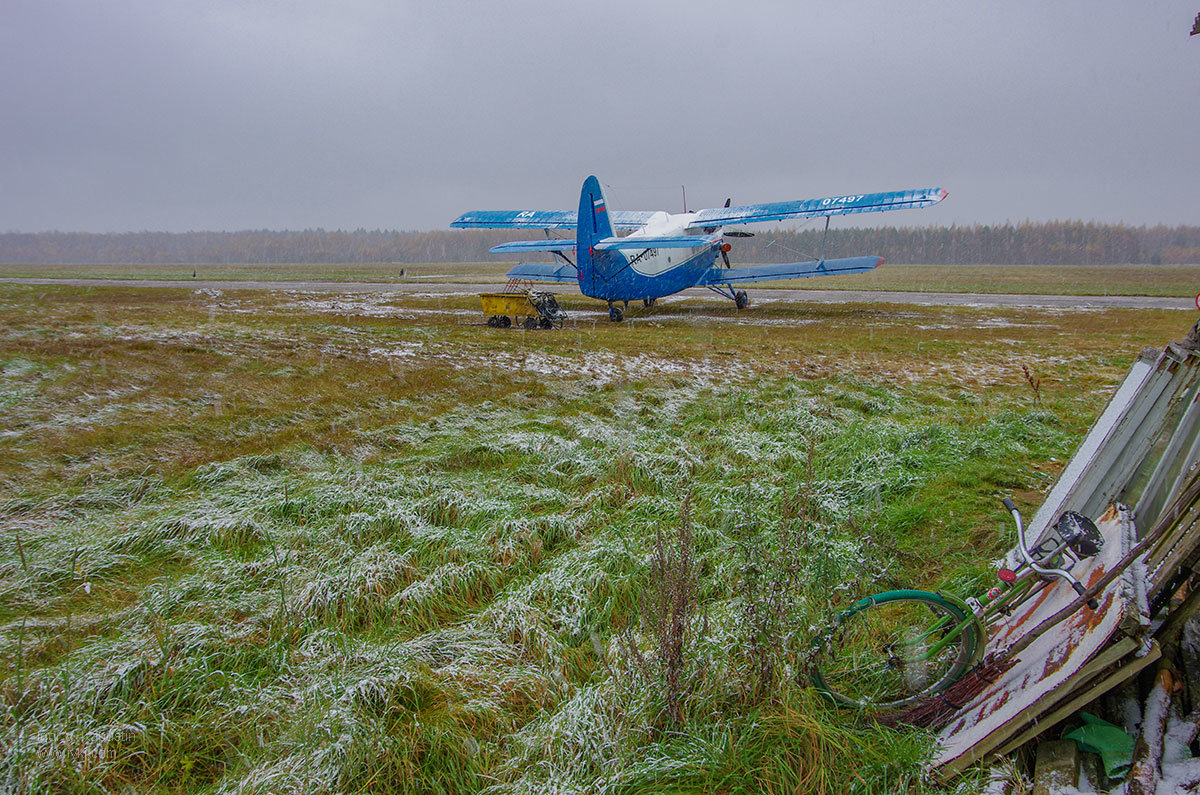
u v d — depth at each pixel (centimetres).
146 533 445
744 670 271
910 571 396
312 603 357
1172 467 284
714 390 980
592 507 505
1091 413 817
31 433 695
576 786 228
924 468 592
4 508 496
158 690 282
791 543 334
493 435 720
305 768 238
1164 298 3441
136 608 356
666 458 603
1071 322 2225
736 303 2662
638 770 232
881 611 332
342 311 2377
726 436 696
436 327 1881
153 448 659
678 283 2317
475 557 416
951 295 3659
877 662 278
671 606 258
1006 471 575
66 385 934
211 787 242
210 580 387
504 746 258
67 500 516
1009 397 957
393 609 360
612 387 1006
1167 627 218
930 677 269
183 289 3656
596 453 647
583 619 342
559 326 1930
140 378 999
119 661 301
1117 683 188
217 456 634
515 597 361
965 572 382
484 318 2194
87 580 398
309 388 960
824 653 265
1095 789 198
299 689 287
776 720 245
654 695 262
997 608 251
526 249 2227
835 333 1859
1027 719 203
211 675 296
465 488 542
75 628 339
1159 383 316
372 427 757
